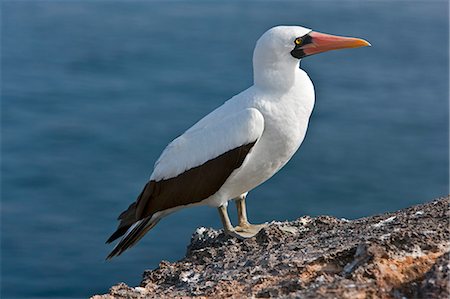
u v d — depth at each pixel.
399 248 9.21
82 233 28.42
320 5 65.81
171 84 44.78
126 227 12.60
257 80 12.11
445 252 8.79
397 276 8.77
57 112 40.38
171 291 10.00
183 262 10.98
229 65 48.53
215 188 12.05
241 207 12.47
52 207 30.55
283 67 11.97
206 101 42.00
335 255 9.51
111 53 52.19
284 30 12.00
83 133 37.47
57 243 27.58
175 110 40.72
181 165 12.16
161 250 25.70
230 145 11.83
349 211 29.88
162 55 51.47
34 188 32.12
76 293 24.47
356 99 41.97
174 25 60.41
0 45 54.72
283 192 30.17
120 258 25.52
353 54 50.06
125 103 41.62
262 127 11.77
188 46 53.97
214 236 12.18
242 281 9.62
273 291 9.09
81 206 30.72
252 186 12.36
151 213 12.45
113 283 24.77
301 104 12.03
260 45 12.02
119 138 36.94
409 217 10.45
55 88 44.44
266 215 28.64
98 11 64.88
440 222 9.98
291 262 9.66
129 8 66.00
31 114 40.16
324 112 39.88
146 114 39.91
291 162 32.69
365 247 9.18
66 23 61.38
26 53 52.81
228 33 58.19
